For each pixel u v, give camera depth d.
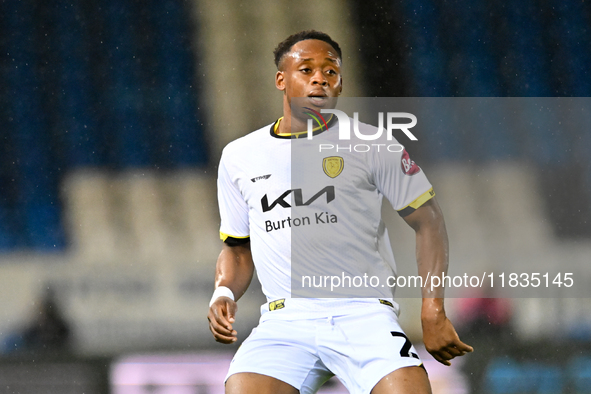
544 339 21.61
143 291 34.03
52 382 26.75
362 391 8.05
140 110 40.81
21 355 29.33
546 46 41.41
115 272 34.78
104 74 41.62
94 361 26.03
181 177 39.12
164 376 24.17
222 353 28.55
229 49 41.66
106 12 42.72
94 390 25.44
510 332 21.23
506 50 41.41
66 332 31.70
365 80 40.38
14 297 33.66
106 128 40.56
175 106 40.84
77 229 37.19
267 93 40.75
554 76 41.06
